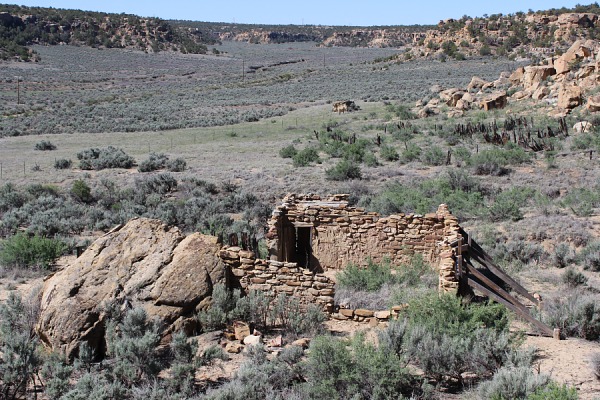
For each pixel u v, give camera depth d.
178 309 11.22
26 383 9.45
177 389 9.11
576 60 64.44
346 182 34.72
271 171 39.00
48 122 69.81
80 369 9.72
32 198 32.09
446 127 51.72
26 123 68.56
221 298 11.41
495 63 122.88
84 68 152.00
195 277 11.54
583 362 10.11
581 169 34.53
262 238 21.31
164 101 92.94
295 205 18.17
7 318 10.95
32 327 10.82
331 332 11.55
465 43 141.75
